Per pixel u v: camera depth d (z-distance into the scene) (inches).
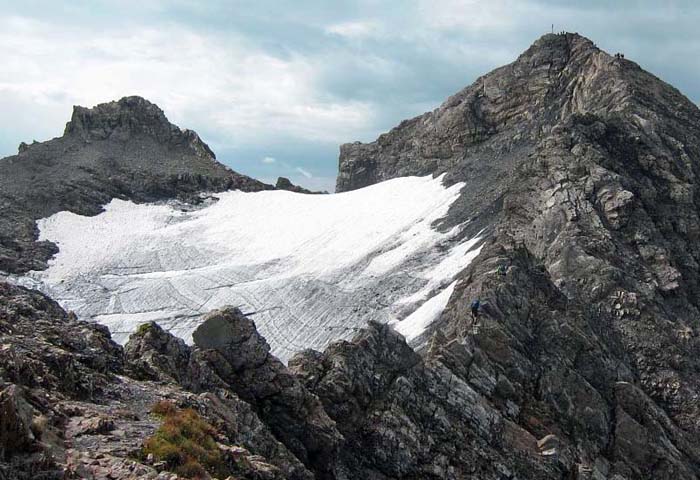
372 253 4566.9
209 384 1336.1
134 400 1048.2
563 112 5211.6
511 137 5487.2
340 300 3966.5
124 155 6692.9
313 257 4879.4
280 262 4926.2
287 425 1397.6
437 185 5457.7
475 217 4466.0
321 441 1402.6
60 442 828.6
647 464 1957.4
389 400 1605.6
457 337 2075.5
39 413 858.1
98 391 1040.2
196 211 6136.8
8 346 964.6
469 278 2785.4
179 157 6914.4
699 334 2640.3
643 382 2423.7
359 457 1508.4
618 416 2026.3
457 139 5964.6
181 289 4586.6
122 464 799.7
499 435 1700.3
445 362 1886.1
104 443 855.1
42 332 1153.4
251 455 972.6
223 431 1074.1
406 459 1521.9
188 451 886.4
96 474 773.9
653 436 2017.7
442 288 3654.0
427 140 6259.8
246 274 4768.7
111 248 5290.4
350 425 1545.3
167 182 6378.0
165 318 4192.9
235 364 1424.7
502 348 2005.4
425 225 4761.3
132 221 5787.4
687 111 4239.7
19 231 5241.1
